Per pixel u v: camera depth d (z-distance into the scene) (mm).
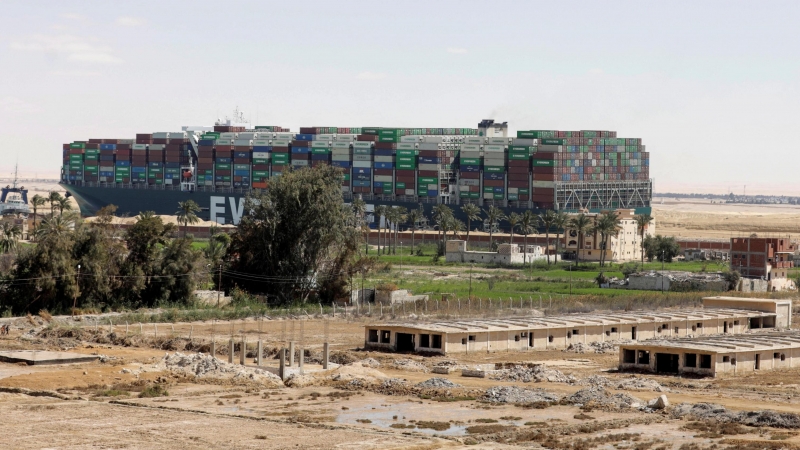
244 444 62312
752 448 61750
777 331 131625
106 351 103125
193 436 64188
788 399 81188
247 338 117938
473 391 80875
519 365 97812
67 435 64125
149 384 82500
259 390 81562
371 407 75000
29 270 136625
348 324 134375
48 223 141500
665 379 92188
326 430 66500
